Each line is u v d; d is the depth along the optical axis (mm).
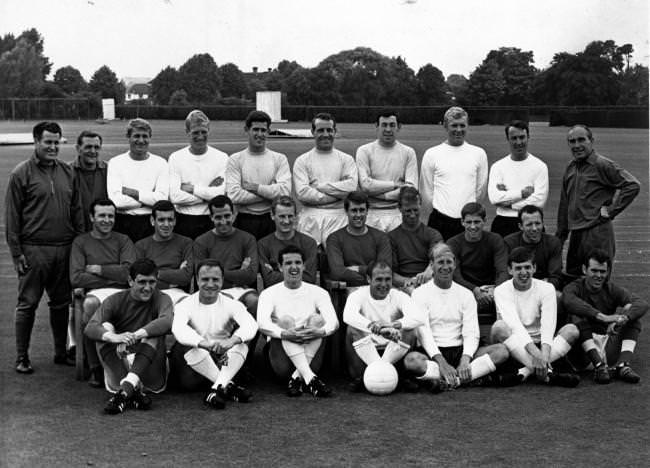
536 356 6195
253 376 6527
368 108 58969
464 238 7199
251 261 6953
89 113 67188
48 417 5410
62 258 6680
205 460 4637
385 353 6227
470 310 6480
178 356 6082
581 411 5555
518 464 4574
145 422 5332
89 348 6117
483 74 54594
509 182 7883
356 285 6961
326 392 5938
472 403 5773
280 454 4734
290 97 65562
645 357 6910
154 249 6938
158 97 74750
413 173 8164
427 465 4562
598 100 47125
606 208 7402
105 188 7340
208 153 7836
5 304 8602
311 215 7887
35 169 6602
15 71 70125
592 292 6621
